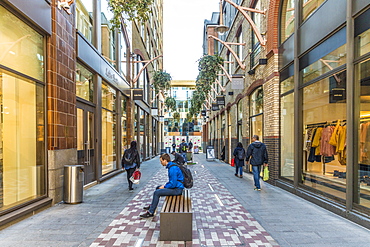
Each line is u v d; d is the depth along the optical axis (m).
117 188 9.19
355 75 5.47
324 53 6.75
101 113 10.96
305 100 7.98
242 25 15.32
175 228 4.35
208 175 12.87
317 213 5.98
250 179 11.48
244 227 5.05
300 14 8.20
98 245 4.15
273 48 9.94
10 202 5.40
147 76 25.39
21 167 5.77
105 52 12.09
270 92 10.23
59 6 6.68
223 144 23.69
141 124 21.95
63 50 7.24
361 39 5.32
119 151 14.13
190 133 64.38
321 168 7.22
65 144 7.23
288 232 4.75
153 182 10.53
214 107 23.08
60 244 4.18
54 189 6.62
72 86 7.81
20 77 5.75
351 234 4.62
